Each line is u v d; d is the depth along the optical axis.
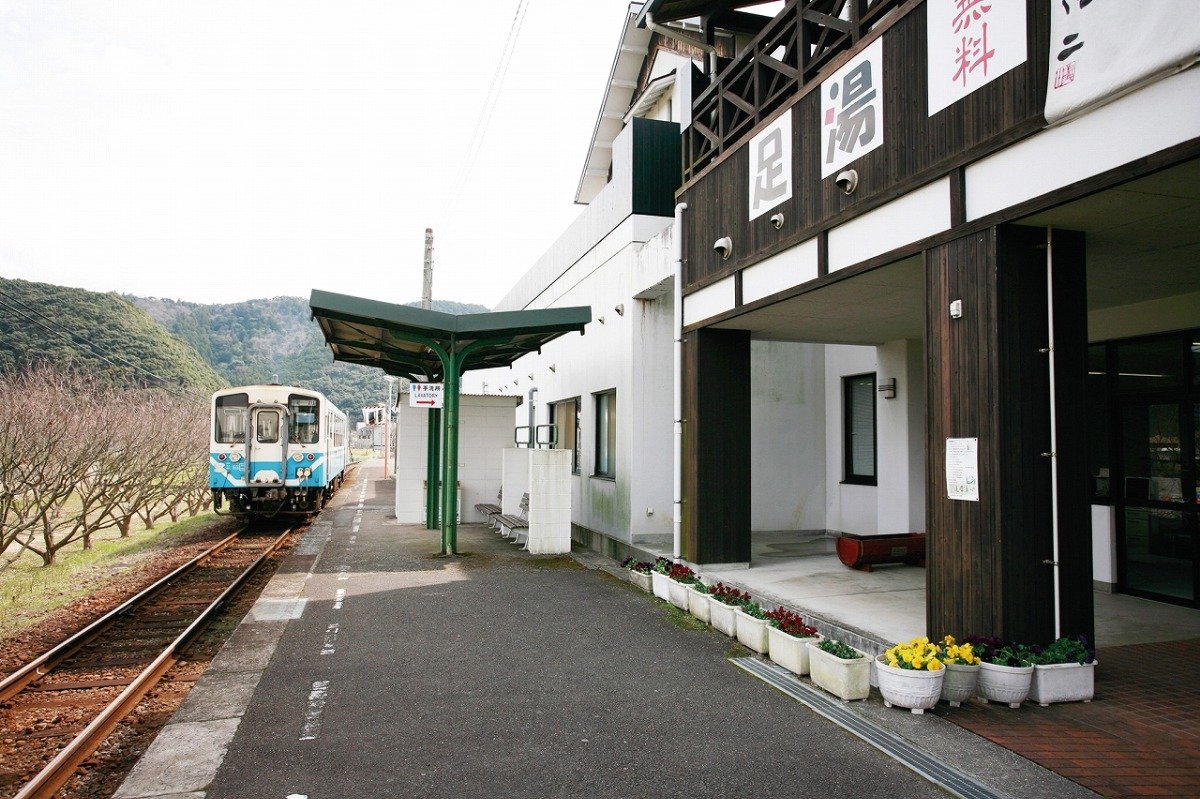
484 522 15.84
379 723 4.50
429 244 21.92
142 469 15.43
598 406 13.05
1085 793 3.42
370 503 21.89
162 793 3.58
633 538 10.70
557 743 4.20
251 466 15.73
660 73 15.77
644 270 10.45
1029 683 4.41
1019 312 4.55
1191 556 6.55
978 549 4.62
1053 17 4.07
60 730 4.75
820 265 6.24
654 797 3.55
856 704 4.70
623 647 6.17
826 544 10.46
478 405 16.08
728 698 4.93
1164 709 4.36
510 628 6.80
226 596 8.66
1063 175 4.07
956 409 4.82
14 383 13.77
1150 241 4.88
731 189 7.90
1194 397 6.52
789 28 7.11
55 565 11.27
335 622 7.02
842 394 11.12
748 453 8.66
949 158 4.84
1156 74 3.50
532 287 18.22
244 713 4.67
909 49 5.24
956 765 3.75
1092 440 7.57
